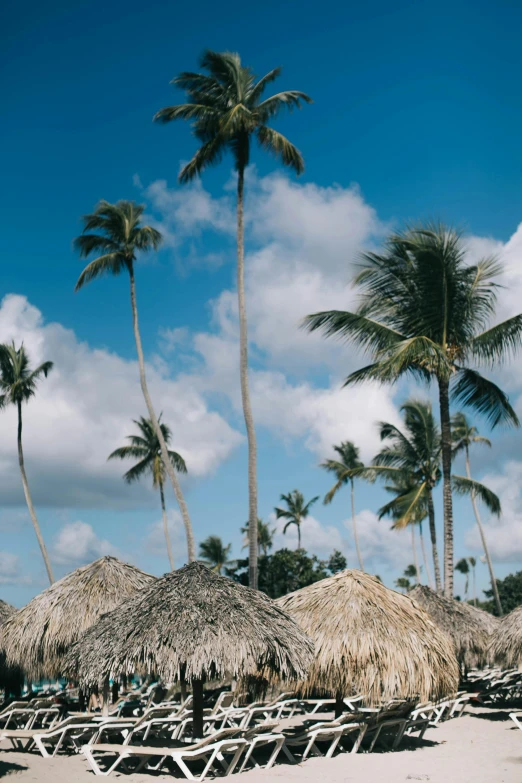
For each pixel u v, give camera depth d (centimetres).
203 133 2278
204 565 1132
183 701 1603
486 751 1205
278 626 1088
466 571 8775
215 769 1020
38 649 1420
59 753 1179
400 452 3400
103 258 2727
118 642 1033
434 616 1942
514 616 1734
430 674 1177
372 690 1133
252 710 1319
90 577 1500
